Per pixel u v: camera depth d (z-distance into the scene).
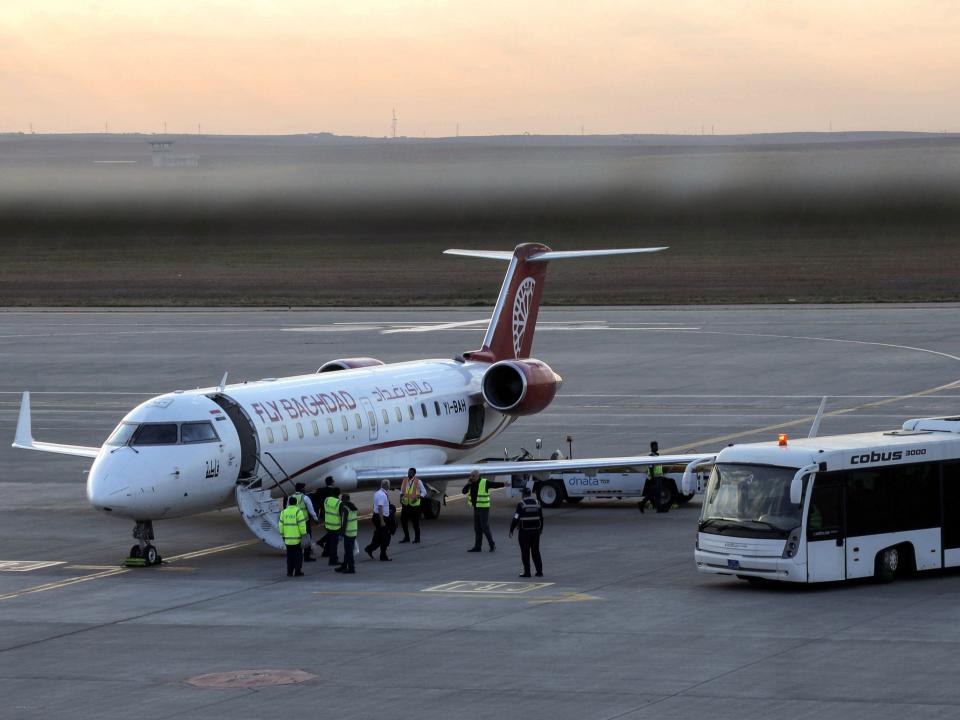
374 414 89.12
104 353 187.25
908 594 65.75
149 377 164.50
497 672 52.56
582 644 56.72
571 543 80.81
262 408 81.56
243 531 86.88
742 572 67.00
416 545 81.44
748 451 68.75
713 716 46.22
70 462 115.50
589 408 138.25
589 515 90.62
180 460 75.06
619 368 167.12
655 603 64.38
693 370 164.25
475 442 99.19
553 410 137.25
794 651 54.72
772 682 50.19
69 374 168.50
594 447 115.56
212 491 77.19
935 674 50.84
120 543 83.25
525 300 106.44
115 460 74.44
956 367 161.50
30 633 60.75
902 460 69.00
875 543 67.94
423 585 69.81
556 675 51.94
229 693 50.31
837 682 50.03
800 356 174.12
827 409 134.12
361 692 50.09
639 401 142.25
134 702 49.44
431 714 47.16
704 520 68.88
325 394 86.81
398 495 99.25
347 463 86.75
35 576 73.81
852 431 120.62
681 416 132.12
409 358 173.50
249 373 164.25
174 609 65.31
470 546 80.75
